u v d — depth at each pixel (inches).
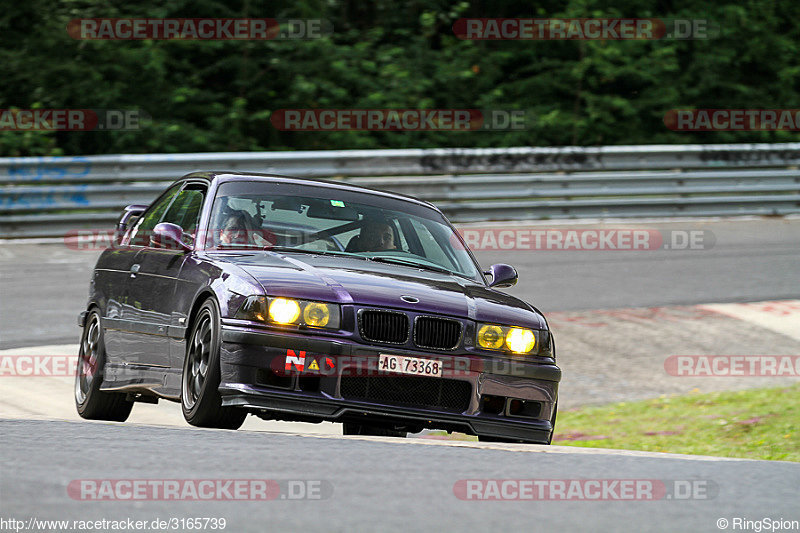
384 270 947.3
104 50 3169.3
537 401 913.5
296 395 839.7
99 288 1117.7
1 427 743.7
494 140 3560.5
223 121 3272.6
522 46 3823.8
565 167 2741.1
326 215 1021.2
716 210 2861.7
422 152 2628.0
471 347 885.8
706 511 535.5
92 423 802.2
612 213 2753.4
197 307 906.1
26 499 488.1
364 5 3779.5
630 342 1701.5
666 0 3929.6
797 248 2518.5
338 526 459.2
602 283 2091.5
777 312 1914.4
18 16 3166.8
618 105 3649.1
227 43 3371.1
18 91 3073.3
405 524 469.4
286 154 2498.8
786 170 2960.1
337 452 671.8
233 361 838.5
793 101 3880.4
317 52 3420.3
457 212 2625.5
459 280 989.2
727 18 3873.0
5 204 2258.9
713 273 2223.2
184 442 685.3
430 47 3774.6
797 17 3996.1
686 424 1323.8
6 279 1931.6
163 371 951.0
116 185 2345.0
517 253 2351.1
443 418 871.1
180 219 1045.2
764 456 1162.0
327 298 858.8
